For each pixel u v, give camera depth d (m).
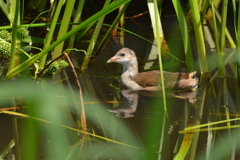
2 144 8.38
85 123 9.48
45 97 10.99
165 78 12.12
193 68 12.60
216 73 12.80
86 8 17.64
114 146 8.41
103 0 17.84
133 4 17.95
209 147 8.41
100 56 14.23
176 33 16.00
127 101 11.05
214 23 11.77
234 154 8.13
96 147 8.36
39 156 7.93
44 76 12.52
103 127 9.31
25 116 9.70
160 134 8.98
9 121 9.43
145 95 11.57
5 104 10.37
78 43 14.99
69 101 10.83
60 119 9.66
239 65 11.80
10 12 11.48
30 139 8.60
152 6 14.41
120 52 12.43
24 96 10.92
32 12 17.06
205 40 15.07
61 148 8.28
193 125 9.43
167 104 10.80
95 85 12.13
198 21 11.87
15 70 10.93
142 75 12.38
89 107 10.50
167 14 17.75
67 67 13.33
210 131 9.13
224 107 10.50
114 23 13.38
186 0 17.56
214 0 14.62
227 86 11.87
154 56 14.23
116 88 12.05
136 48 14.88
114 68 13.58
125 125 9.42
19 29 12.71
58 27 16.31
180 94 11.59
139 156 8.03
